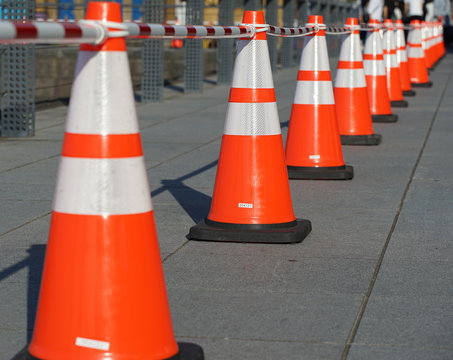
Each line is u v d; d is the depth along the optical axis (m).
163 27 5.27
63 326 3.98
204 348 4.60
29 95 13.45
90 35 3.80
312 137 9.94
